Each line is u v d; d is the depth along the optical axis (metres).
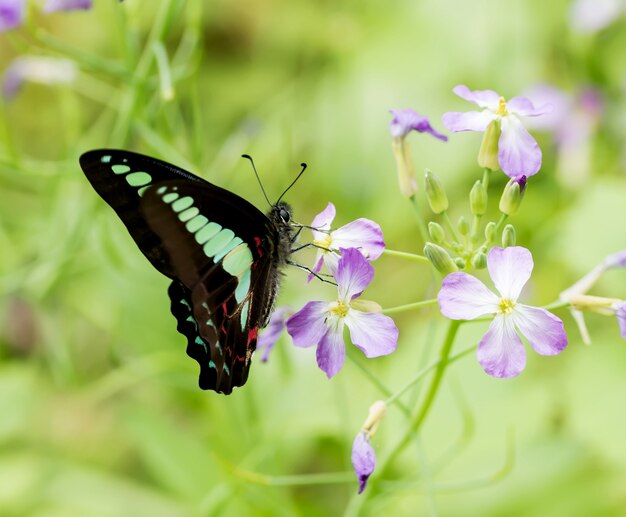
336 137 0.78
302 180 0.77
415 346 0.64
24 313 0.68
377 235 0.53
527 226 0.74
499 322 0.52
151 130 0.61
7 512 0.65
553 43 0.82
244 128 0.66
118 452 0.69
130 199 0.53
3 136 0.61
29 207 0.71
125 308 0.64
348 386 0.63
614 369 0.64
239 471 0.56
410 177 0.54
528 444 0.62
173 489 0.62
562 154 0.74
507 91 0.81
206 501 0.60
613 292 0.65
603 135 0.76
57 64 0.65
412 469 0.62
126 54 0.61
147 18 0.86
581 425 0.63
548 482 0.62
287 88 0.83
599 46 0.79
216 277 0.55
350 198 0.75
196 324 0.55
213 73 0.89
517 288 0.52
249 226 0.55
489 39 0.82
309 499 0.66
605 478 0.62
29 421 0.69
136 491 0.65
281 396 0.63
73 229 0.63
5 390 0.67
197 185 0.54
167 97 0.59
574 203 0.71
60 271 0.64
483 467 0.62
